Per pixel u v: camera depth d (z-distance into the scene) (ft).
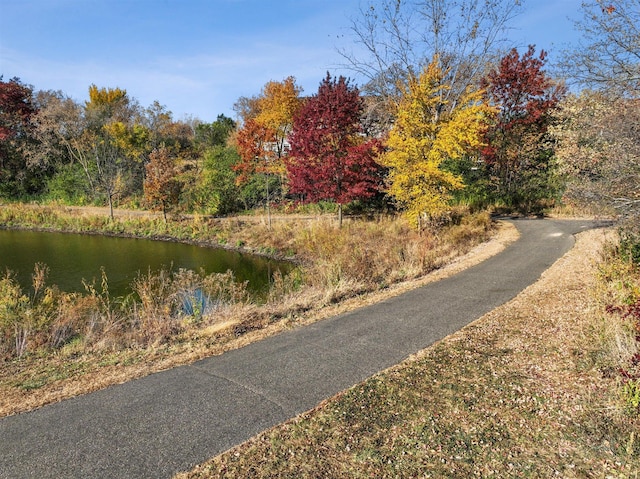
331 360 19.15
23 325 26.55
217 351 20.74
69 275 51.80
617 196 26.40
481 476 11.27
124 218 92.27
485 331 21.91
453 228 57.21
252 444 12.95
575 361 17.46
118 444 13.10
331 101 61.36
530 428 13.30
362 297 30.09
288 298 32.14
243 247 70.23
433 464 11.80
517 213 78.74
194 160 132.26
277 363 18.98
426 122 53.31
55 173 127.95
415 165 52.01
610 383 15.44
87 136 109.70
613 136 25.48
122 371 18.83
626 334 17.71
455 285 32.24
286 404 15.35
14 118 131.13
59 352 23.25
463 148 51.57
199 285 40.81
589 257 37.17
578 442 12.50
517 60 82.99
